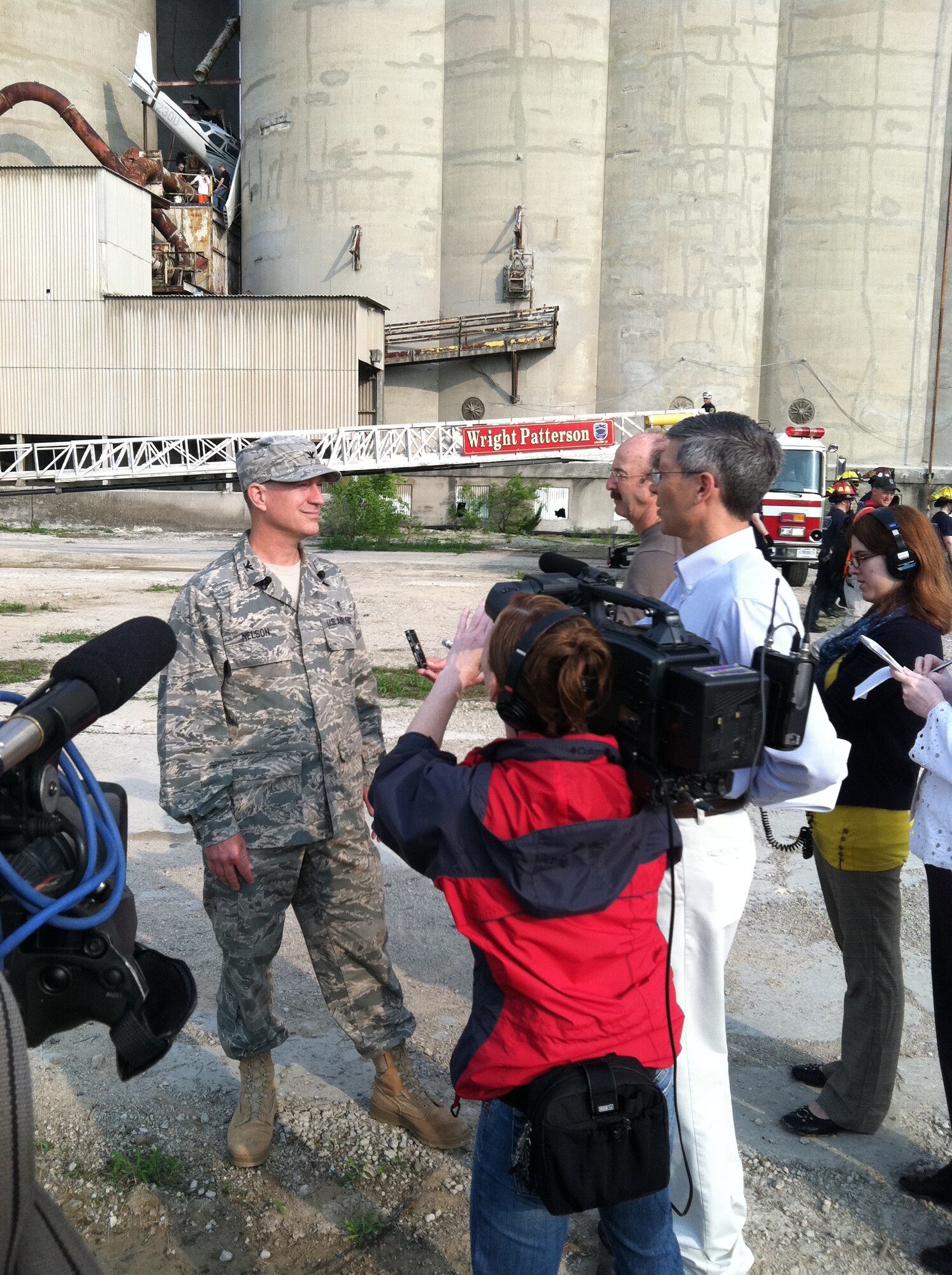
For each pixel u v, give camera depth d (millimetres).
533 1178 1729
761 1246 2652
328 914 2900
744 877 2334
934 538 2887
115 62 43875
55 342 34062
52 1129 3068
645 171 37875
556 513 35281
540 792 1743
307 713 2773
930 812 2707
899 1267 2607
